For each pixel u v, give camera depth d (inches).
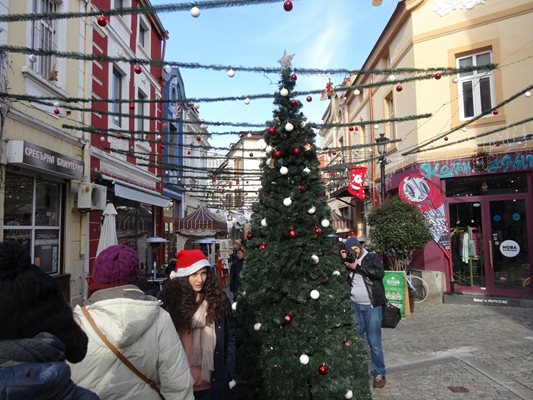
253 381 133.8
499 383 181.5
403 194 415.5
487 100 413.1
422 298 413.7
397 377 196.1
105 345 72.2
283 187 142.5
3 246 52.9
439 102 434.9
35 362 46.7
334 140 893.2
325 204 141.6
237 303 141.5
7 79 256.4
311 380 127.3
